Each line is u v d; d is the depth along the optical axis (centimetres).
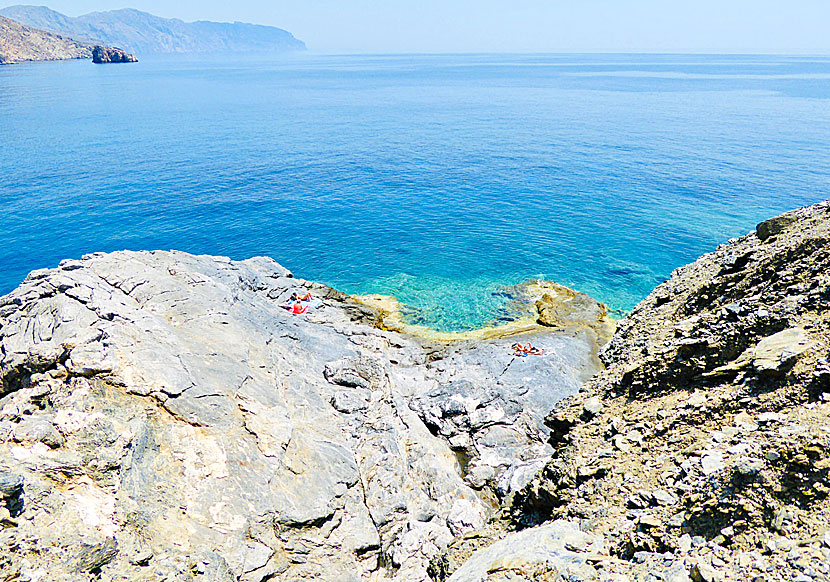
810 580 743
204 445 1981
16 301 2256
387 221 7300
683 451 1248
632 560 997
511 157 11000
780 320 1473
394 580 1905
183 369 2159
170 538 1677
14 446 1675
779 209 7381
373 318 4272
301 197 8400
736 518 947
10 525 1406
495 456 2638
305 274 5691
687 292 2139
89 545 1427
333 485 2127
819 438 973
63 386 1931
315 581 1819
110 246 6406
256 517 1875
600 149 11512
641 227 6862
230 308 2931
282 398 2445
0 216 7188
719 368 1462
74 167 9762
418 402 2978
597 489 1308
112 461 1722
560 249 6219
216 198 8256
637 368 1719
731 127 13550
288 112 17512
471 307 4716
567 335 3956
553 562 1068
